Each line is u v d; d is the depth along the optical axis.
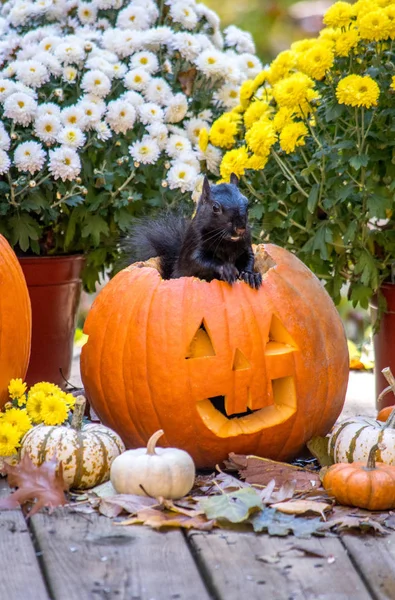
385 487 3.22
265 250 4.02
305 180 4.55
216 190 4.02
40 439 3.47
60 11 5.44
